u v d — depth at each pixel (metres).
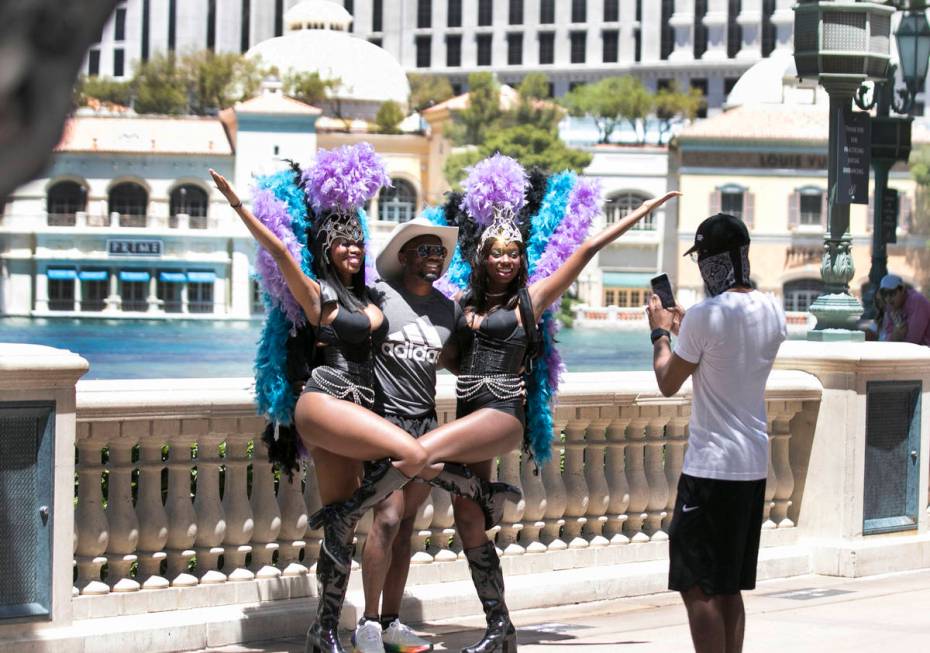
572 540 7.21
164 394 5.66
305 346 5.49
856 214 92.50
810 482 8.07
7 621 5.22
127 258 94.81
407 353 5.39
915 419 8.20
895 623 6.54
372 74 140.75
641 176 102.50
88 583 5.64
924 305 11.03
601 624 6.54
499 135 102.00
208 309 96.06
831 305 8.27
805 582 7.76
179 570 5.89
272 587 6.07
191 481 6.55
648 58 147.88
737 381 5.01
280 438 5.62
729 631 5.16
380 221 110.75
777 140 96.62
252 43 159.25
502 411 5.39
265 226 5.28
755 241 97.12
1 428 5.20
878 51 8.43
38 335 75.75
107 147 97.75
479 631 6.32
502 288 5.62
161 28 155.12
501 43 152.25
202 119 100.31
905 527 8.20
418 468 5.07
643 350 75.31
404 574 5.64
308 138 98.12
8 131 1.56
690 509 5.04
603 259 102.50
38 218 94.50
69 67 1.58
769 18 146.50
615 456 7.31
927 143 92.19
